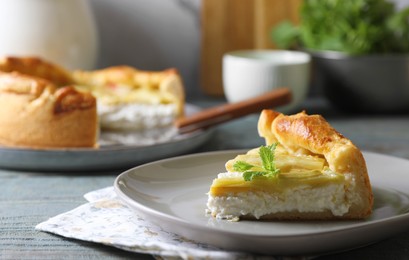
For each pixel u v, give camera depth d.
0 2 0.99
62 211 0.67
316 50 1.08
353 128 0.98
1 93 0.81
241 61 1.03
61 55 1.01
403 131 0.97
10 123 0.81
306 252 0.55
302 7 1.09
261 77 1.02
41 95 0.80
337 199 0.60
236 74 1.03
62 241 0.61
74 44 1.02
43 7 1.00
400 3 1.20
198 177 0.68
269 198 0.60
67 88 0.81
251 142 0.90
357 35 1.04
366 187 0.60
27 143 0.81
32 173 0.78
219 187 0.60
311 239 0.54
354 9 1.05
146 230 0.60
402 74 1.03
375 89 1.04
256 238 0.54
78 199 0.71
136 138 0.87
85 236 0.59
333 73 1.04
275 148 0.63
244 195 0.60
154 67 1.20
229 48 1.18
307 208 0.60
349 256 0.58
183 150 0.81
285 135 0.64
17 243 0.60
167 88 0.94
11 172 0.79
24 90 0.81
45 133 0.80
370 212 0.60
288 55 1.10
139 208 0.58
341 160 0.60
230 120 0.88
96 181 0.76
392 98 1.04
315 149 0.62
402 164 0.71
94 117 0.81
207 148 0.87
